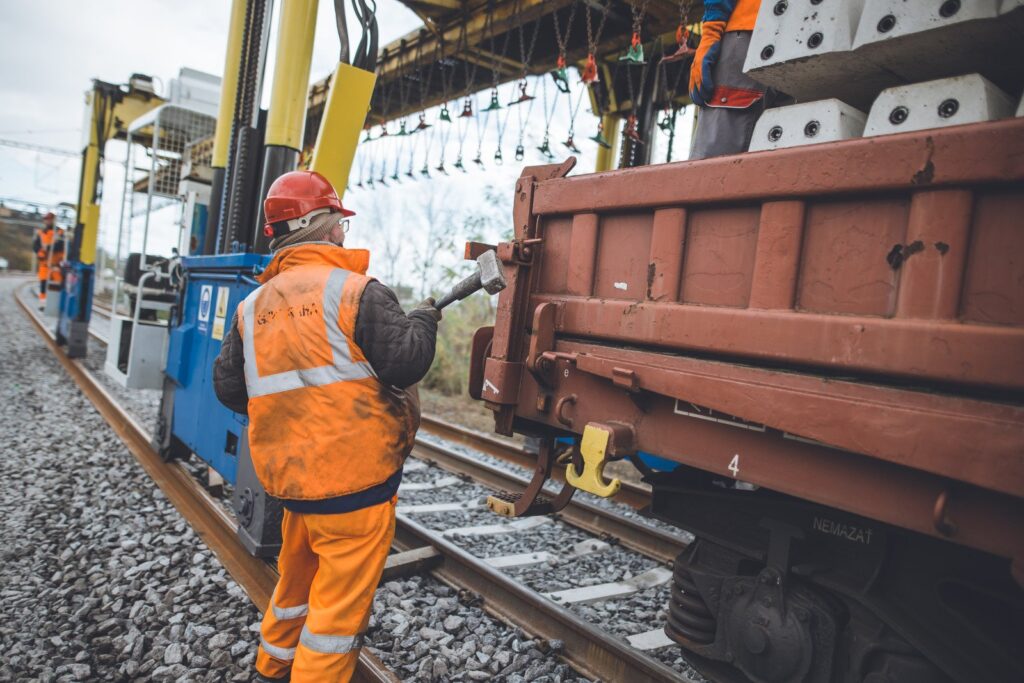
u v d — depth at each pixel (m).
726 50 2.76
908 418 1.59
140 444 6.21
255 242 4.98
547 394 2.54
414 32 7.87
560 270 2.62
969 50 1.90
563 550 4.55
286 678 2.62
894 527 2.00
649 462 4.08
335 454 2.20
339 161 4.64
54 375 9.89
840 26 2.06
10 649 3.01
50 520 4.43
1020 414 1.45
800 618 2.12
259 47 5.39
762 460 1.93
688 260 2.16
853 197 1.79
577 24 6.86
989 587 1.88
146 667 2.88
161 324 6.59
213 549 4.03
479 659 3.04
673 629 2.53
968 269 1.58
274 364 2.25
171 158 8.81
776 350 1.87
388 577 3.83
